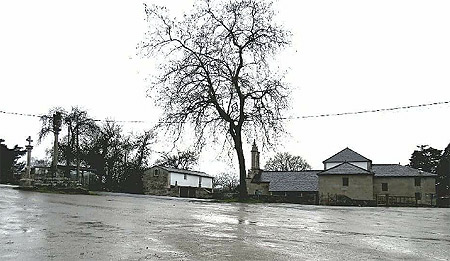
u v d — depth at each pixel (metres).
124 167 58.78
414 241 8.26
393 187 61.00
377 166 65.25
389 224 11.99
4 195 17.84
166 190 62.06
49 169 34.94
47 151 60.50
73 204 14.81
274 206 21.30
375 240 8.23
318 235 8.70
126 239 7.13
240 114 28.34
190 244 6.87
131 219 10.39
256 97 28.38
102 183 56.97
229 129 28.47
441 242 8.23
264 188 69.19
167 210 14.03
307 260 5.95
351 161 65.56
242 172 28.34
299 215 14.58
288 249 6.77
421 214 17.53
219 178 85.50
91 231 7.94
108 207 14.13
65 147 50.47
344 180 58.22
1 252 5.76
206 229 8.98
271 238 7.96
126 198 22.84
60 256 5.61
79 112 51.84
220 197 34.25
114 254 5.85
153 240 7.13
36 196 18.56
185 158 67.31
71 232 7.72
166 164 69.88
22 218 9.55
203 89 27.77
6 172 55.31
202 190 66.00
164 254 5.97
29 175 28.75
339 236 8.67
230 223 10.52
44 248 6.11
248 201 27.11
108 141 57.94
